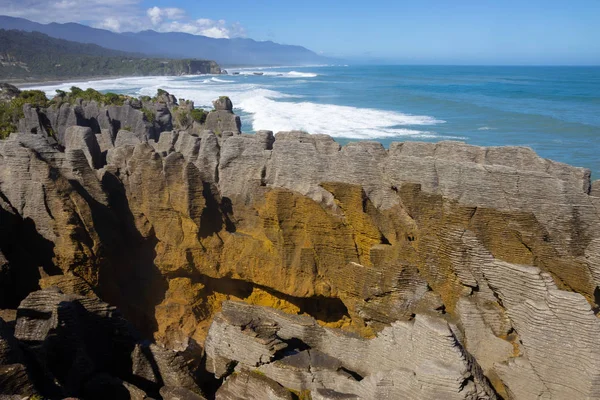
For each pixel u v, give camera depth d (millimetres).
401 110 83312
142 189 14578
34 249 13172
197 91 120375
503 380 9633
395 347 9961
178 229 14383
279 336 11406
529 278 9797
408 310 11617
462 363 8719
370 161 13609
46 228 13117
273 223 13891
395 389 9070
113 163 15352
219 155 15609
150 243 14664
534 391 9273
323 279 13602
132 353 10797
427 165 13000
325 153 14961
